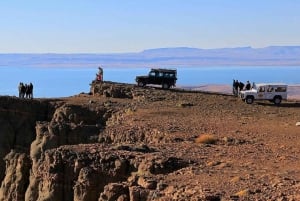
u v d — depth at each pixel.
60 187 34.19
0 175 62.94
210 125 51.75
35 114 75.56
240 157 34.62
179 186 26.73
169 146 39.12
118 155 33.34
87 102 73.88
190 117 58.47
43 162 38.19
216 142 41.97
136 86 86.75
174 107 67.50
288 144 40.59
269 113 65.75
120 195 28.59
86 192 31.70
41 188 36.94
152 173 30.92
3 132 73.50
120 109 67.50
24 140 73.19
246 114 63.59
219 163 32.34
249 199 23.67
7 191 49.44
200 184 26.92
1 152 71.88
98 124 64.81
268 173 29.03
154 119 56.38
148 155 33.34
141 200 27.00
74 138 54.91
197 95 81.62
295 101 81.19
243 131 48.12
